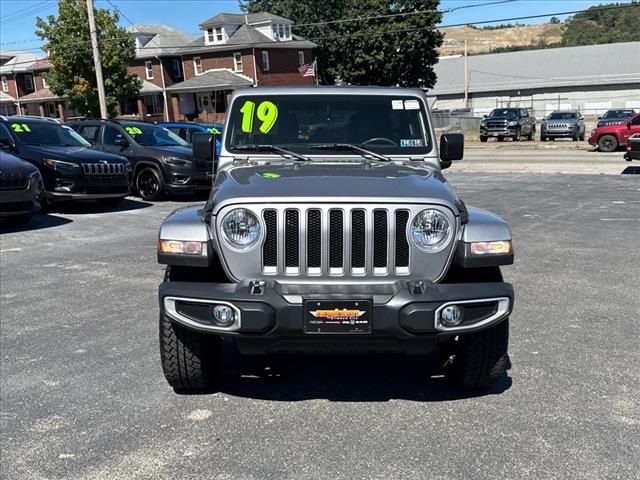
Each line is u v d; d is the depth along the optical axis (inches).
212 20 1978.3
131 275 283.7
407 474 123.6
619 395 157.8
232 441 137.3
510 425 143.2
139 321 218.7
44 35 1391.5
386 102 190.1
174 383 157.8
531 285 261.6
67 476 123.6
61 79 1408.7
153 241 364.2
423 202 137.7
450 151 187.6
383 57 2114.9
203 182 548.1
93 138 578.9
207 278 148.4
